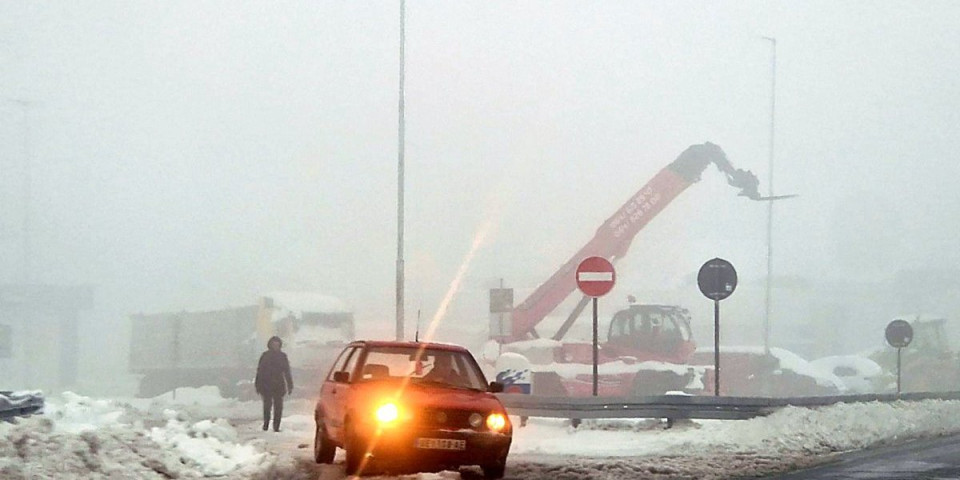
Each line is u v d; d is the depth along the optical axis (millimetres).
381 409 13797
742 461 16641
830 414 22344
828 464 16266
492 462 14086
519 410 23266
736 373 35906
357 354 15664
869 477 14383
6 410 14945
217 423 17828
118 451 13398
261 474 13867
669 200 32656
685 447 18828
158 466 13461
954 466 15828
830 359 40969
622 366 29453
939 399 31031
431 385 14805
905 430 22109
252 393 41438
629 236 32531
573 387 28891
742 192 32844
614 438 21047
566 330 32500
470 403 14086
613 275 22891
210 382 44250
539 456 17641
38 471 11828
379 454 14133
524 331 32281
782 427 20625
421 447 13781
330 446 16031
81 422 16781
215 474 13961
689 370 29922
